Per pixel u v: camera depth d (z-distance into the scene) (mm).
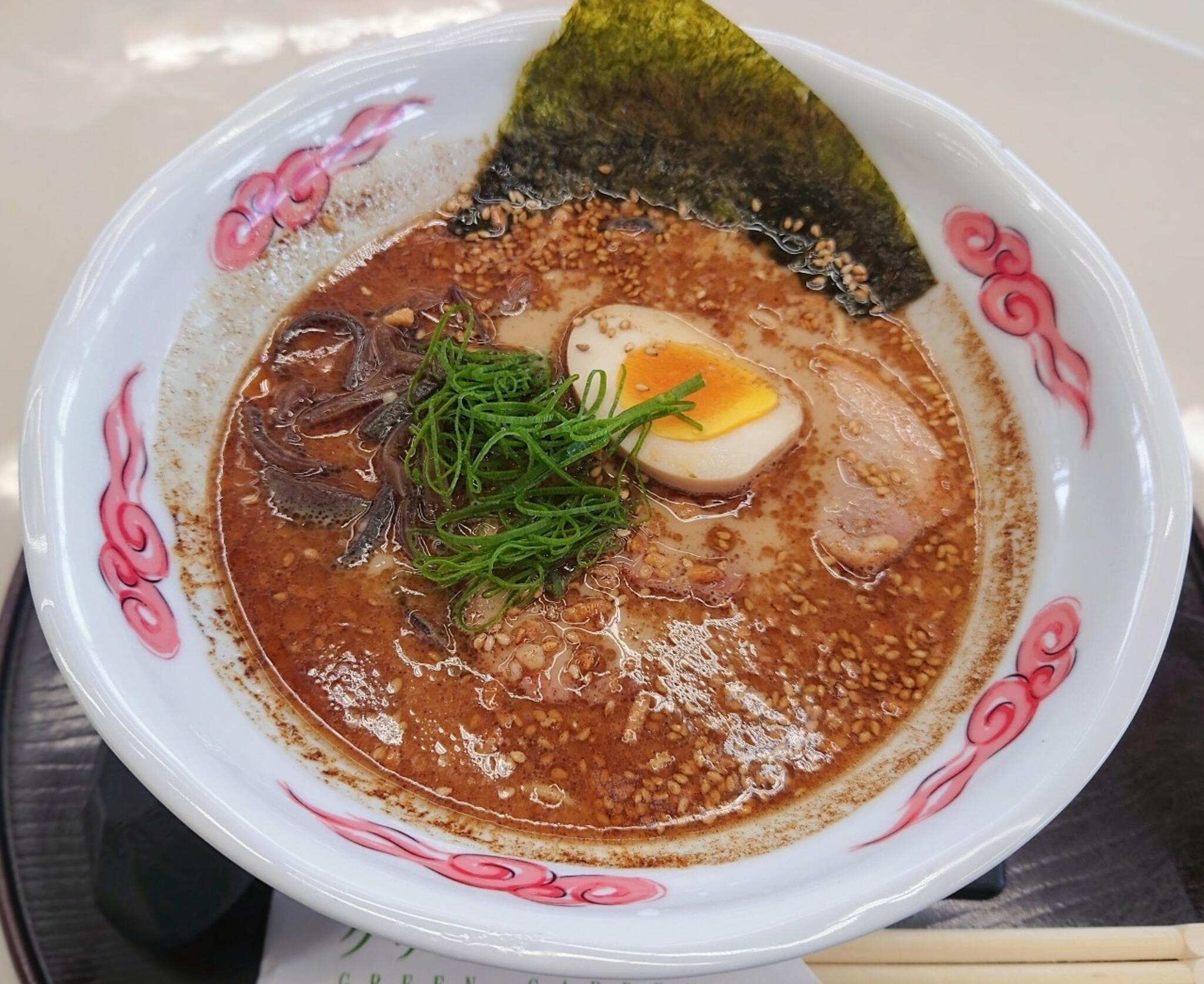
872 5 255
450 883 126
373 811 148
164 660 146
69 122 235
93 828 160
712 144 199
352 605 170
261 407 185
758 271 205
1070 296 167
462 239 205
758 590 176
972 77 245
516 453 178
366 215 197
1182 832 168
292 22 253
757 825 155
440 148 197
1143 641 136
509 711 165
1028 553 166
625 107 198
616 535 179
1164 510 145
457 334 197
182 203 170
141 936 154
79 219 223
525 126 199
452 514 170
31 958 151
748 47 184
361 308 196
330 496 176
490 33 188
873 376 193
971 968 159
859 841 136
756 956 118
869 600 175
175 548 164
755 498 186
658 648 171
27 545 138
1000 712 147
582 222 209
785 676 169
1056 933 161
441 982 155
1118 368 158
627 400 192
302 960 156
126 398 161
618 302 203
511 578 171
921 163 183
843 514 182
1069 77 247
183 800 125
